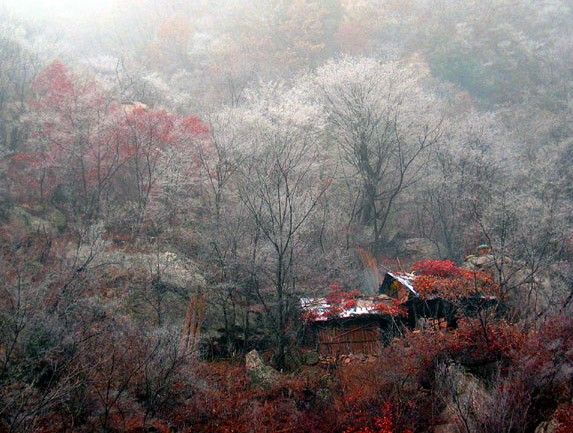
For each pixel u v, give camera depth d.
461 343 18.14
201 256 23.16
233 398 18.09
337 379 19.25
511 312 20.95
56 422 14.75
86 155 26.30
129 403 15.54
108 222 24.52
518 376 15.31
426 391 17.56
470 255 26.98
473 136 33.66
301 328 22.17
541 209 26.31
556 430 13.51
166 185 25.31
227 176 25.80
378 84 31.75
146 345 16.62
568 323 16.25
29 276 16.81
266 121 27.73
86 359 15.61
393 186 33.53
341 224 28.38
